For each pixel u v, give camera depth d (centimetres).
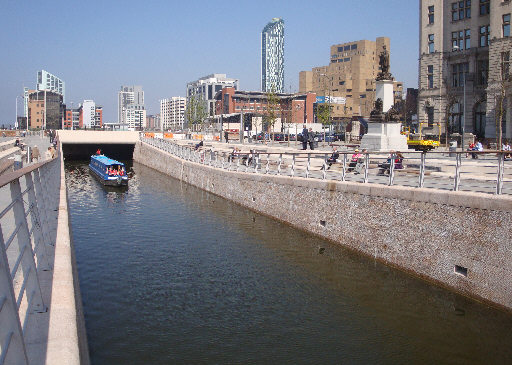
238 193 3247
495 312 1343
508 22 5209
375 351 1193
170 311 1444
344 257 1931
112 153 8862
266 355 1166
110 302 1513
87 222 2759
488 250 1382
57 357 476
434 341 1241
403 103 11269
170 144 5812
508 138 4853
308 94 14088
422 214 1633
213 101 19675
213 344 1234
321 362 1142
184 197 3681
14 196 556
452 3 6347
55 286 699
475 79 6069
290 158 3697
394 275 1688
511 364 1125
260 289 1628
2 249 389
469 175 2134
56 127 18412
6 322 387
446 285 1532
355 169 2534
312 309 1460
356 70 16125
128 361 1137
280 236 2317
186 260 1967
